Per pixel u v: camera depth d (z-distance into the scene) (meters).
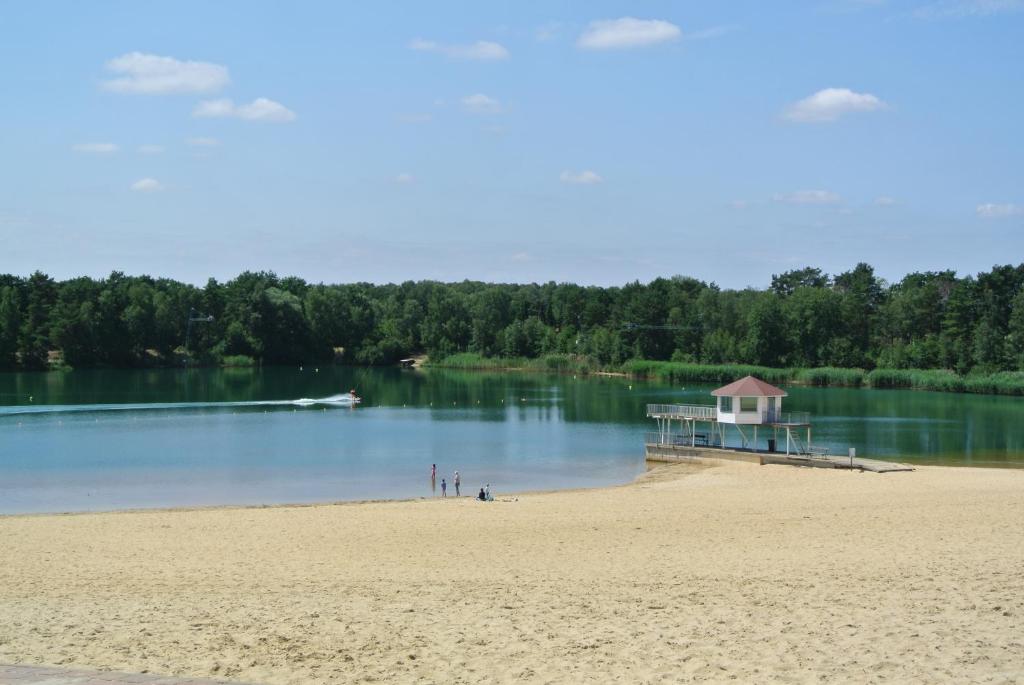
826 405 127.81
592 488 63.75
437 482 66.75
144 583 29.53
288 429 100.19
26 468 72.44
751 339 189.62
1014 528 36.62
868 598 23.22
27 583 29.86
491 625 21.55
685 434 93.38
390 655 19.06
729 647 18.95
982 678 16.27
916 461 76.12
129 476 68.88
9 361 184.00
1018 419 109.62
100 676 17.09
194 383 165.62
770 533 37.78
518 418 113.19
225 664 18.53
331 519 46.69
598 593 25.50
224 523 45.78
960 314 172.00
